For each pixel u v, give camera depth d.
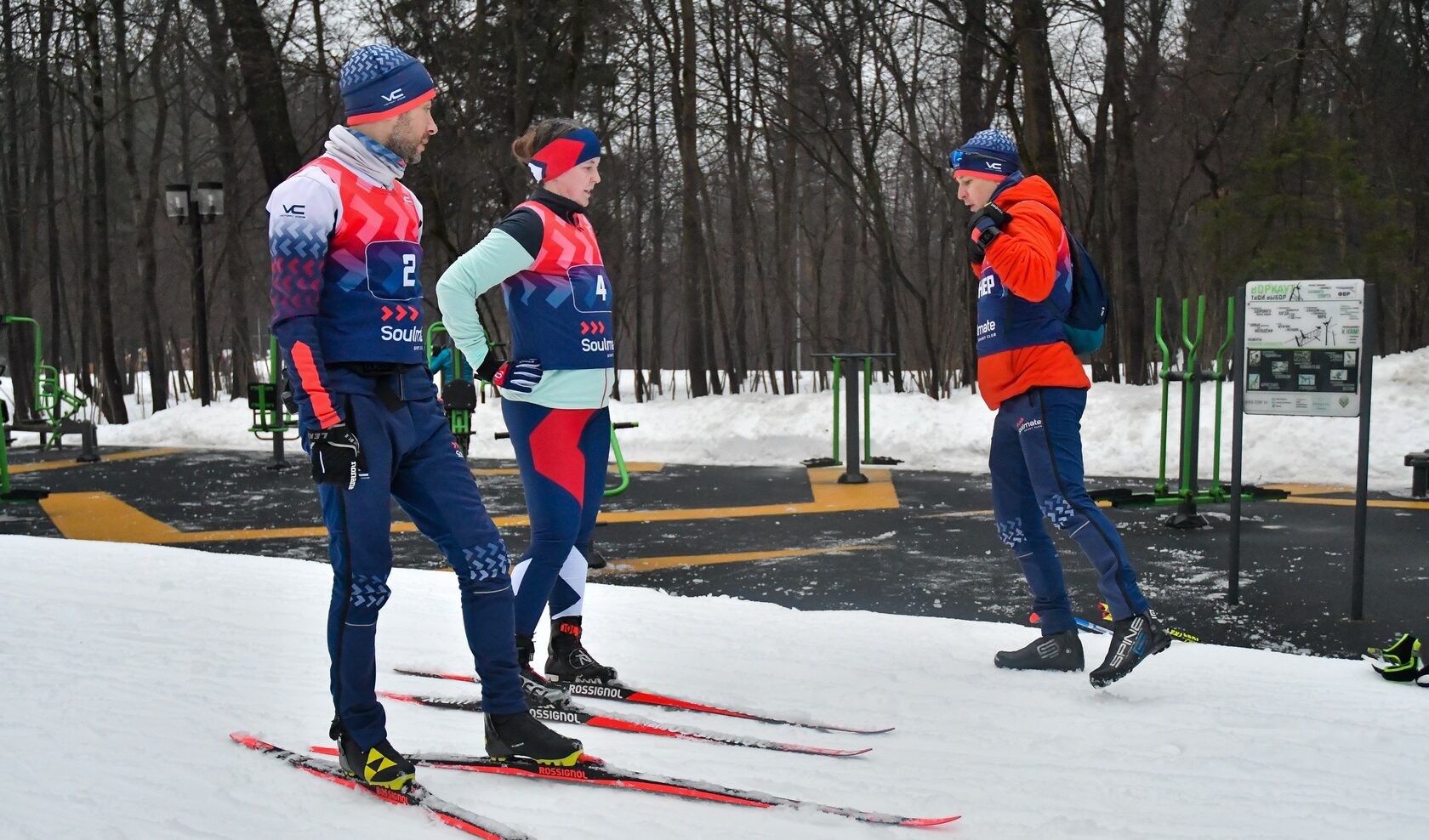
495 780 2.86
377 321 2.72
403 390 2.77
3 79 23.17
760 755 3.09
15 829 2.51
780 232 24.45
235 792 2.75
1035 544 4.09
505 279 3.69
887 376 25.62
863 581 6.79
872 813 2.63
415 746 3.10
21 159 28.78
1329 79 22.23
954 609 6.03
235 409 17.70
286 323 2.61
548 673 3.83
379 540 2.72
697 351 21.67
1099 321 4.05
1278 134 18.22
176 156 29.17
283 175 17.94
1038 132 14.96
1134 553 7.34
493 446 14.55
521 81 18.36
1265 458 11.15
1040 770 2.97
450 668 4.00
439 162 18.62
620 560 7.61
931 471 11.95
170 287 32.22
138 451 15.52
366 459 2.69
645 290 28.08
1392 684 3.86
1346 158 17.97
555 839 2.46
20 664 3.95
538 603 3.66
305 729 3.27
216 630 4.56
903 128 25.56
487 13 18.41
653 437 14.59
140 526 9.36
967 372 21.19
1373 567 6.75
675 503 10.13
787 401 15.02
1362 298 5.44
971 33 16.47
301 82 20.53
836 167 26.02
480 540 2.85
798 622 4.84
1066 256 3.95
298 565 6.09
